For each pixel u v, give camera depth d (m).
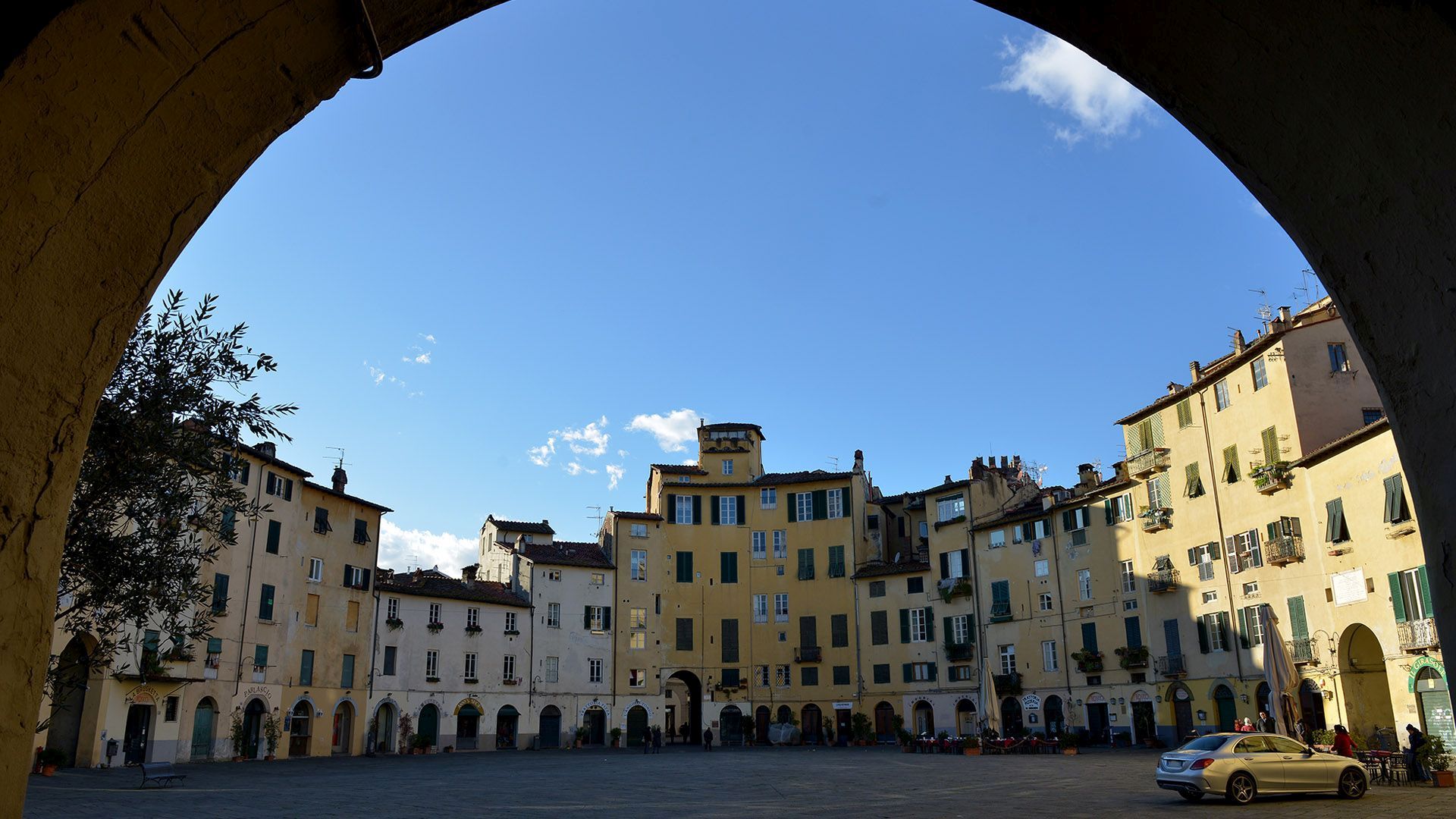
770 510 71.25
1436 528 4.65
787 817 21.20
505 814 22.12
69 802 23.08
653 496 76.19
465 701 60.91
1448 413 4.55
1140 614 50.66
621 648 67.88
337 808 23.19
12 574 4.30
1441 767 25.34
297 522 52.06
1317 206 5.04
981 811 21.77
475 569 77.50
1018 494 65.00
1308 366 41.44
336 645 54.34
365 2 4.68
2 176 4.10
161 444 9.20
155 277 4.83
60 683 9.76
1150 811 21.14
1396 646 33.81
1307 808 20.88
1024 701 56.81
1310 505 39.28
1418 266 4.62
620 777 35.88
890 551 74.19
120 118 4.38
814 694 66.88
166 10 4.18
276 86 4.80
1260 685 42.31
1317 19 4.43
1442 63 4.18
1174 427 48.94
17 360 4.29
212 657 45.12
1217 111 5.17
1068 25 5.30
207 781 32.56
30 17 3.95
